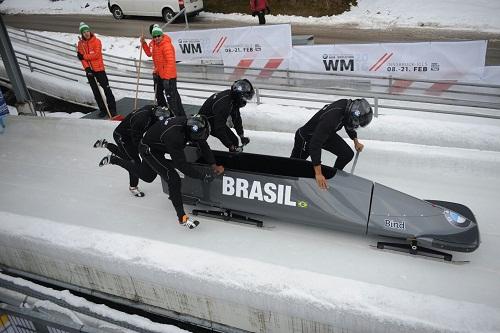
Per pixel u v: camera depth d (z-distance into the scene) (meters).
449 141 5.75
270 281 3.46
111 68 10.41
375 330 3.11
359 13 14.40
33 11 19.62
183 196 4.52
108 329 3.31
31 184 5.61
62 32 15.03
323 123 3.76
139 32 14.20
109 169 5.75
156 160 4.14
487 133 5.56
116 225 4.62
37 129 6.95
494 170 4.66
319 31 13.21
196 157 4.46
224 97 4.29
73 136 6.72
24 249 4.48
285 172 4.24
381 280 3.56
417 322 2.97
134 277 3.98
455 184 4.70
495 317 2.89
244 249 4.06
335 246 3.98
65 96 9.00
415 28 12.74
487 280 3.49
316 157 3.74
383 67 7.13
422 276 3.57
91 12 18.17
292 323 3.46
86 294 4.50
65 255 4.25
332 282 3.36
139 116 4.45
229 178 4.18
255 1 12.52
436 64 6.77
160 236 4.37
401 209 3.69
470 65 6.60
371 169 5.12
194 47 8.56
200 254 3.83
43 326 3.25
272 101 7.66
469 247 3.48
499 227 4.04
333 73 7.16
